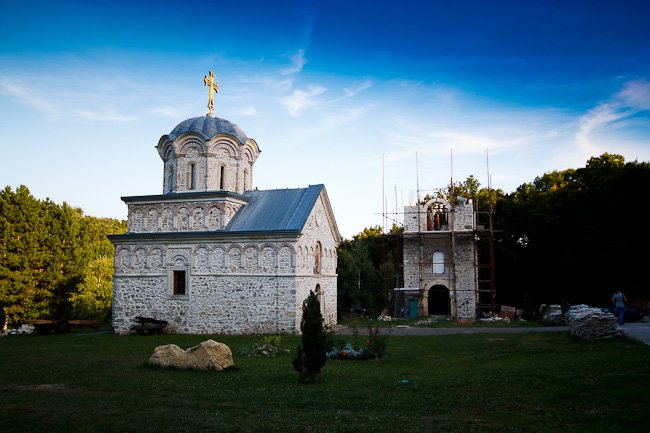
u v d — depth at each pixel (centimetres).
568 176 5975
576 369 1551
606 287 4503
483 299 5491
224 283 3322
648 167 4294
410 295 4747
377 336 2280
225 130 3834
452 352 2255
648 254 4188
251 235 3266
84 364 2064
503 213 5597
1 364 2105
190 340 2981
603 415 1094
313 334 1588
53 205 5650
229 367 1859
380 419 1140
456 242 4647
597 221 4541
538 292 5322
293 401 1323
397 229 6788
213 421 1162
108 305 5425
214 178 3691
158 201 3612
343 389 1459
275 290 3206
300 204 3525
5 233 5022
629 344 1964
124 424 1156
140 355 2350
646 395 1198
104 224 8319
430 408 1217
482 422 1094
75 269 5522
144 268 3528
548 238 5081
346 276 5394
